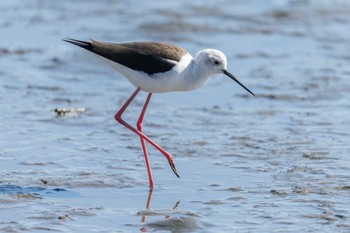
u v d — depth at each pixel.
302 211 10.53
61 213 10.37
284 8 23.23
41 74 17.69
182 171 12.29
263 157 12.91
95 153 13.05
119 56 11.73
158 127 14.56
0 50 19.14
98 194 11.20
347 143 13.66
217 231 9.87
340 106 15.95
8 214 10.29
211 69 12.07
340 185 11.53
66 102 15.94
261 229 9.91
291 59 19.17
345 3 23.78
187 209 10.65
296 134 14.16
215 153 13.11
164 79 11.76
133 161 12.73
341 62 18.95
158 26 21.05
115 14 22.36
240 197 11.11
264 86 17.17
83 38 20.12
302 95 16.58
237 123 14.84
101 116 15.15
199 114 15.42
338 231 9.83
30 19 21.81
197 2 23.72
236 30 21.34
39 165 12.35
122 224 10.06
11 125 14.40
